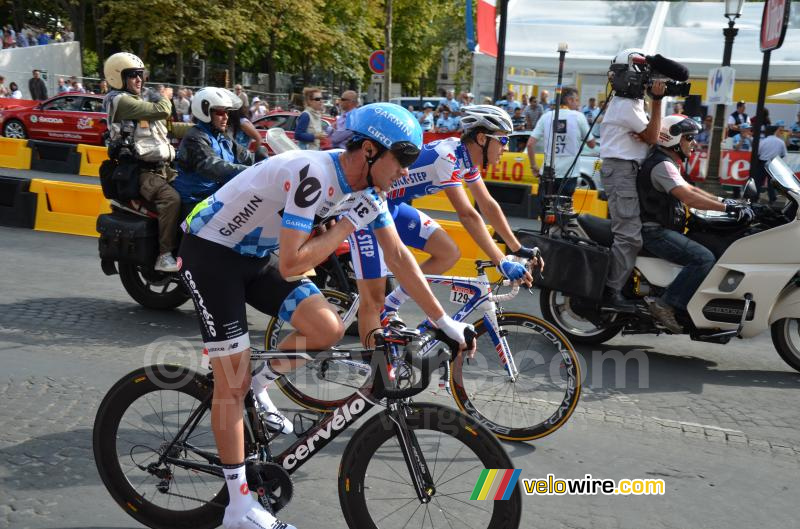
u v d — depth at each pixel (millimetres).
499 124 4195
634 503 3635
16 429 4062
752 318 5504
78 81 24875
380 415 2852
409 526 2865
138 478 3166
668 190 5527
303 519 3326
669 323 5645
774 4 11633
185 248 3004
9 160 16062
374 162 2725
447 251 4660
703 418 4766
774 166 5594
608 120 5773
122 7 26156
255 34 31109
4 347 5391
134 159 6176
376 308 4184
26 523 3188
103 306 6562
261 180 2830
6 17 34844
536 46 19281
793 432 4602
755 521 3523
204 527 3092
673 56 18969
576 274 5707
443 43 43531
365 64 41938
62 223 9609
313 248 2719
